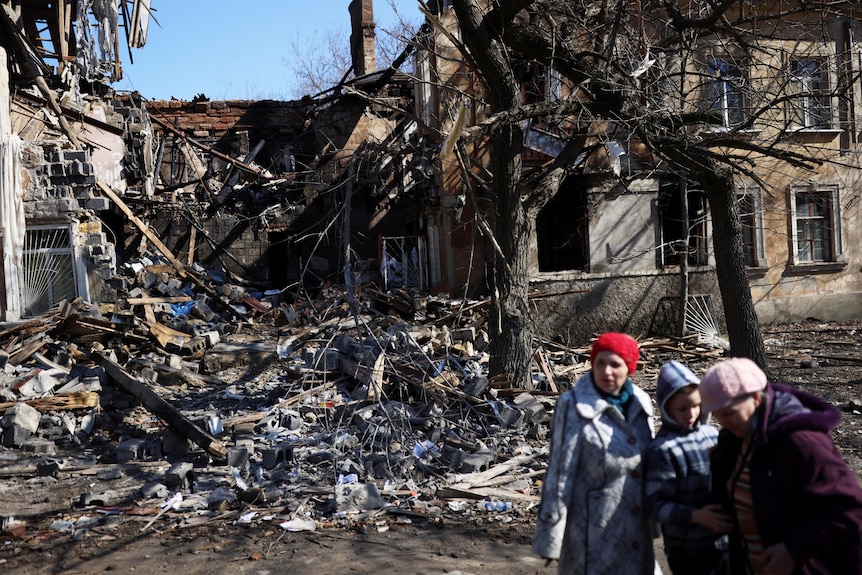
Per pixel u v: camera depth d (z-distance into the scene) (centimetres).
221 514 681
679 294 1766
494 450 870
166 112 2541
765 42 1691
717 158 1105
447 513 679
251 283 2170
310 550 586
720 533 307
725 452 309
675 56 1425
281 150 2534
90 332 1426
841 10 1198
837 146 1908
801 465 270
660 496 324
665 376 334
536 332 1417
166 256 1923
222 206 2264
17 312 1447
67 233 1543
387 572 533
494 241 933
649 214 1766
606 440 343
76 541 624
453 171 1700
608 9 1188
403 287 1864
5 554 598
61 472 854
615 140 1200
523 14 1199
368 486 699
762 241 1894
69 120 1891
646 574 332
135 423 1091
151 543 614
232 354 1471
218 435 942
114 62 2019
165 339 1508
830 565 265
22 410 995
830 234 1961
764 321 1908
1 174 1441
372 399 1015
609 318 1741
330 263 2273
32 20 1747
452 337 1485
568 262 1947
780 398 291
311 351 1328
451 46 1628
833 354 1552
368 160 1085
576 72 1091
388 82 2359
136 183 2212
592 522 341
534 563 548
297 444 901
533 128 1684
